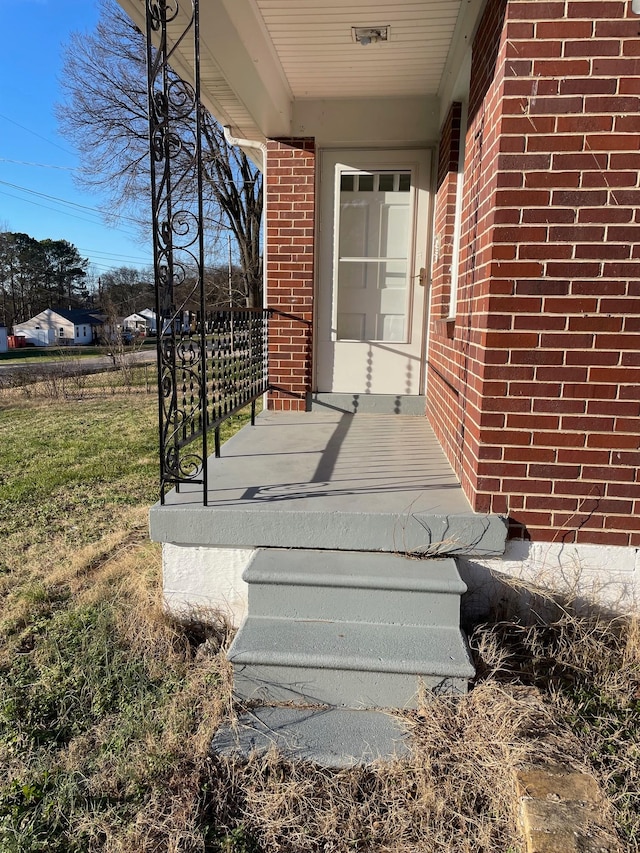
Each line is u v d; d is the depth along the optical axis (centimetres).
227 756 198
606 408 250
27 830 179
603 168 237
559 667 241
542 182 240
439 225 452
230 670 237
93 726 228
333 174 502
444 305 421
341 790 187
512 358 251
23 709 238
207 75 381
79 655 274
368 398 521
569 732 200
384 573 243
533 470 257
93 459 710
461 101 400
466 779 186
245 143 522
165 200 260
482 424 257
